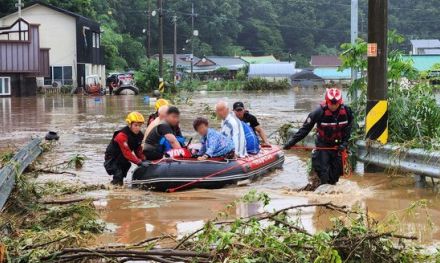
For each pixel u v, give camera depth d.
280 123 22.98
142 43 116.75
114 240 6.92
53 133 17.42
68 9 70.56
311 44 134.62
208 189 10.27
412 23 122.12
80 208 7.88
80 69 58.47
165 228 7.46
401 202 8.92
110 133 19.72
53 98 45.34
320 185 10.26
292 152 15.21
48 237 6.32
